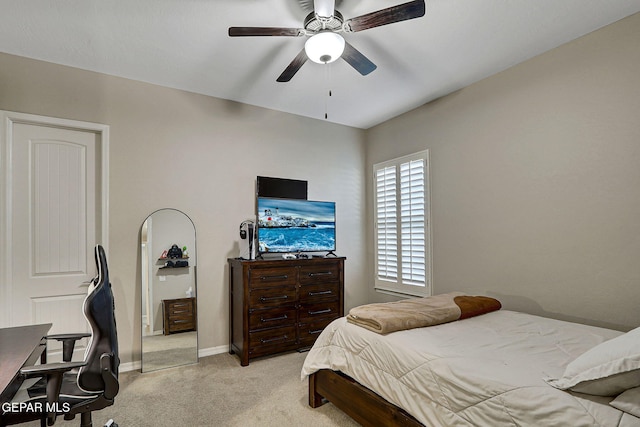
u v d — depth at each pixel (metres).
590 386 1.23
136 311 3.15
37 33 2.46
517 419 1.28
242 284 3.29
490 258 3.23
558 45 2.72
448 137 3.64
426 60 2.94
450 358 1.62
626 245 2.36
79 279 2.97
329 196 4.48
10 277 2.71
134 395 2.61
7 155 2.70
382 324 1.99
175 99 3.44
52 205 2.90
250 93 3.58
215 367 3.18
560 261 2.71
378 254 4.59
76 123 2.95
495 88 3.19
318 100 3.79
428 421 1.57
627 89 2.36
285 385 2.79
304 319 3.61
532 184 2.90
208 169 3.59
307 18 2.10
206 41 2.60
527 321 2.31
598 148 2.50
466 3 2.19
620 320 2.38
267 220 3.80
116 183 3.11
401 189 4.22
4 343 1.70
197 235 3.50
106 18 2.30
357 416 2.03
